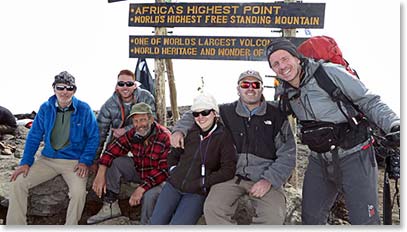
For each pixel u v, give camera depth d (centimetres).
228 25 318
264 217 225
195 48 328
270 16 308
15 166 338
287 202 273
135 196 254
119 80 291
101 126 297
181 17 327
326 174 212
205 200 229
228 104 245
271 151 235
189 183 229
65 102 270
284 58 205
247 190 233
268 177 227
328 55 210
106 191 275
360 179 202
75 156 275
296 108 214
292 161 232
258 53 314
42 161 274
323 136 203
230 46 320
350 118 200
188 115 247
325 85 200
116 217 280
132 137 268
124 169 273
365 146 203
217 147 230
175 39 331
